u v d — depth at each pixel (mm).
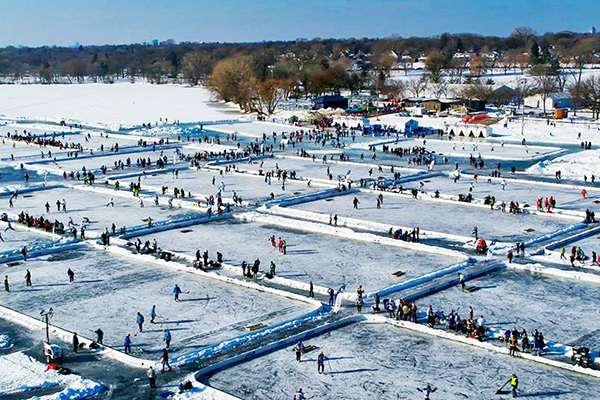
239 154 154875
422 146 168375
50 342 56719
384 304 63531
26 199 112688
